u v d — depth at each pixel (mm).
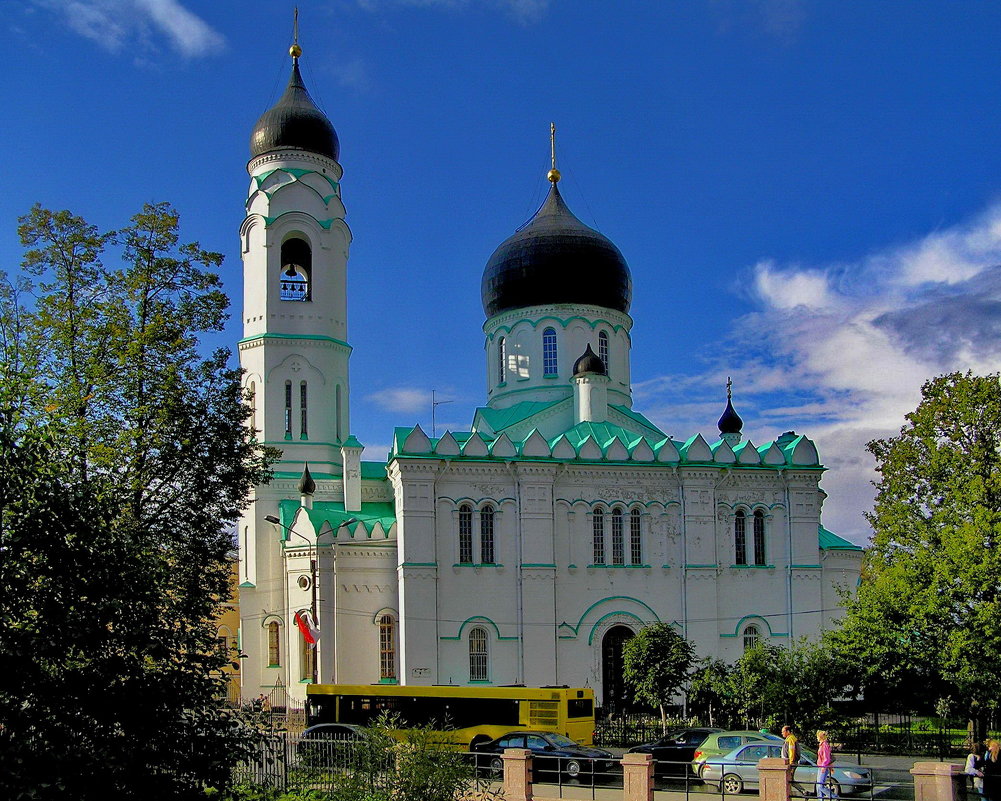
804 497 79250
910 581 54062
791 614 77562
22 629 23219
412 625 71375
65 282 46688
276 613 78812
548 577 73750
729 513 78000
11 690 22250
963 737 58125
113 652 24078
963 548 51531
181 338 46875
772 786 35062
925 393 57062
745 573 77438
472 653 72312
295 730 65688
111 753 22766
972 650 51031
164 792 23453
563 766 44344
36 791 20875
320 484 82062
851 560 81688
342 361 85562
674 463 77000
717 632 75812
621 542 76125
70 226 46875
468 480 74062
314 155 86062
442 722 53188
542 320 88688
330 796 32438
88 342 45312
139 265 47500
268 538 79875
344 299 86812
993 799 31891
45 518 23578
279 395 82375
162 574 27078
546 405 85500
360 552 75875
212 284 49031
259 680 77875
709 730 46688
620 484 76562
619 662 74938
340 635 74625
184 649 27688
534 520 74250
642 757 36344
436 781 30344
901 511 55531
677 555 76500
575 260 88625
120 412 45062
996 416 53938
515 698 52781
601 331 89750
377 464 86000
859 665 55156
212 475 45250
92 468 41406
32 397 38938
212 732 24797
